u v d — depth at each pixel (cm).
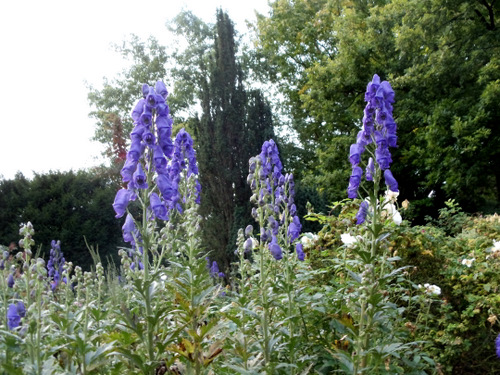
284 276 539
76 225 1812
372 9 2391
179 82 3647
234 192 1839
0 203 1852
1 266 453
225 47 2083
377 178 478
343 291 565
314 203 1543
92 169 2145
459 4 1877
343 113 2611
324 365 467
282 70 3331
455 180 1923
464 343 633
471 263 693
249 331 490
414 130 2138
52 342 435
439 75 1962
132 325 383
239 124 1909
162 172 410
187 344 399
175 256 562
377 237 470
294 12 3125
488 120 1900
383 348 438
